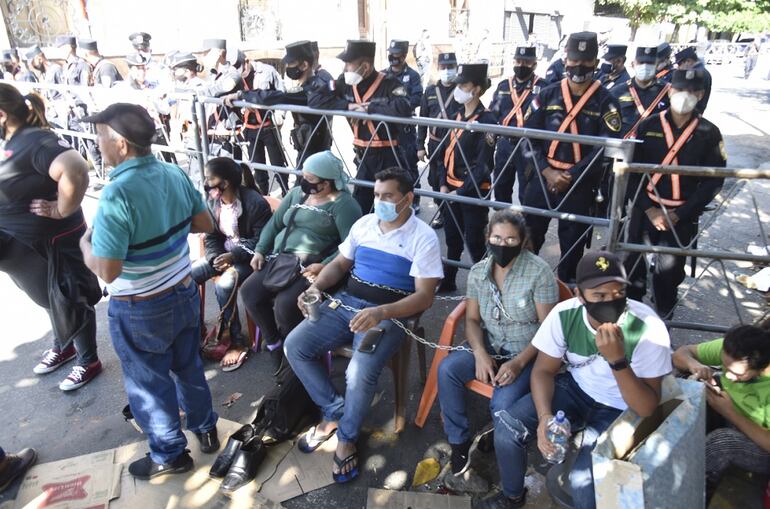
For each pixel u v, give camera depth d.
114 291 2.32
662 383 2.09
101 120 2.13
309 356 2.77
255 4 11.95
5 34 8.77
